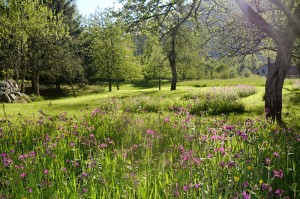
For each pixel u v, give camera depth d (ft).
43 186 14.87
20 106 82.02
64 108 74.23
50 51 157.69
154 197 13.78
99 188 14.84
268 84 43.57
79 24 188.85
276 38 42.19
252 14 41.98
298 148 21.61
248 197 11.62
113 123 28.84
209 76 287.48
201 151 18.43
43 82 189.78
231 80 186.91
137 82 287.89
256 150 18.58
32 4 128.16
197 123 25.96
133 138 25.00
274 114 43.11
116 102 56.95
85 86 206.08
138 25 44.06
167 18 45.65
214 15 52.65
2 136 25.76
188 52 142.10
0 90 111.55
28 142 24.26
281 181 15.92
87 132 26.68
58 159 18.99
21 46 130.72
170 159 17.49
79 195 13.34
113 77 192.13
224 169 15.61
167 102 71.67
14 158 19.07
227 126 22.97
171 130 25.88
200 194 13.23
